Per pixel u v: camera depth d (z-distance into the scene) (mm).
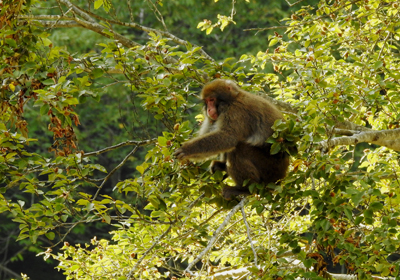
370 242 8750
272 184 9250
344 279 11953
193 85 11352
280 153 10555
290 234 8688
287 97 14195
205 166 9773
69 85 9648
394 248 8227
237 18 35531
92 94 9523
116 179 39219
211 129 11258
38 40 10867
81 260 12117
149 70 10953
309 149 9094
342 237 8195
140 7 35000
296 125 9430
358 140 10602
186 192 9992
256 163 10477
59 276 37719
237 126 10414
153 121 35812
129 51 10914
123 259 11742
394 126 12547
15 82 10039
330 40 13852
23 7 11172
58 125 9734
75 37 31422
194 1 35406
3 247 37750
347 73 13875
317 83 10281
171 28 35969
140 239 11594
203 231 9234
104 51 10859
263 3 34844
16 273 37312
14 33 10078
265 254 8578
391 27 12977
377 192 8109
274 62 13516
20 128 10398
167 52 11219
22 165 9305
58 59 10750
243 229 13516
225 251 12859
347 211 8055
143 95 10344
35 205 9398
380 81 10938
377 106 11672
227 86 10734
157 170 9375
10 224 36219
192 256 12523
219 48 35594
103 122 36062
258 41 33469
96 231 38344
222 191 10250
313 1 30516
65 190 9367
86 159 9625
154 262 11984
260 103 10820
